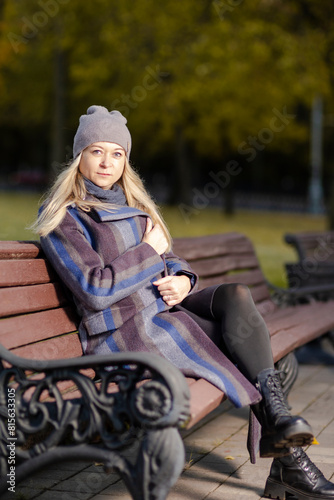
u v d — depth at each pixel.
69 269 2.71
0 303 2.54
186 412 2.19
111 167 3.03
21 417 2.37
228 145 25.19
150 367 2.21
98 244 2.84
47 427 2.43
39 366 2.33
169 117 21.45
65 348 2.84
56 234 2.79
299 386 5.01
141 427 2.25
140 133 25.14
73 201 2.90
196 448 3.60
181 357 2.69
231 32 17.00
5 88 24.81
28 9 18.66
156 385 2.20
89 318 2.76
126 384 2.27
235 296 2.81
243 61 17.42
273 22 16.38
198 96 19.25
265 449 2.63
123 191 3.18
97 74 19.17
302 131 24.19
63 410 2.32
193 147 28.80
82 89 20.25
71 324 2.95
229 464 3.35
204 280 4.68
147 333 2.74
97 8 18.09
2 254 2.67
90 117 3.03
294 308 5.47
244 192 53.25
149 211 3.18
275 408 2.59
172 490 2.99
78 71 19.33
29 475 2.35
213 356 2.73
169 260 3.17
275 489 2.91
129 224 2.95
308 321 4.69
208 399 2.40
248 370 2.70
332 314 5.13
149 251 2.83
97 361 2.28
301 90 17.64
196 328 2.80
